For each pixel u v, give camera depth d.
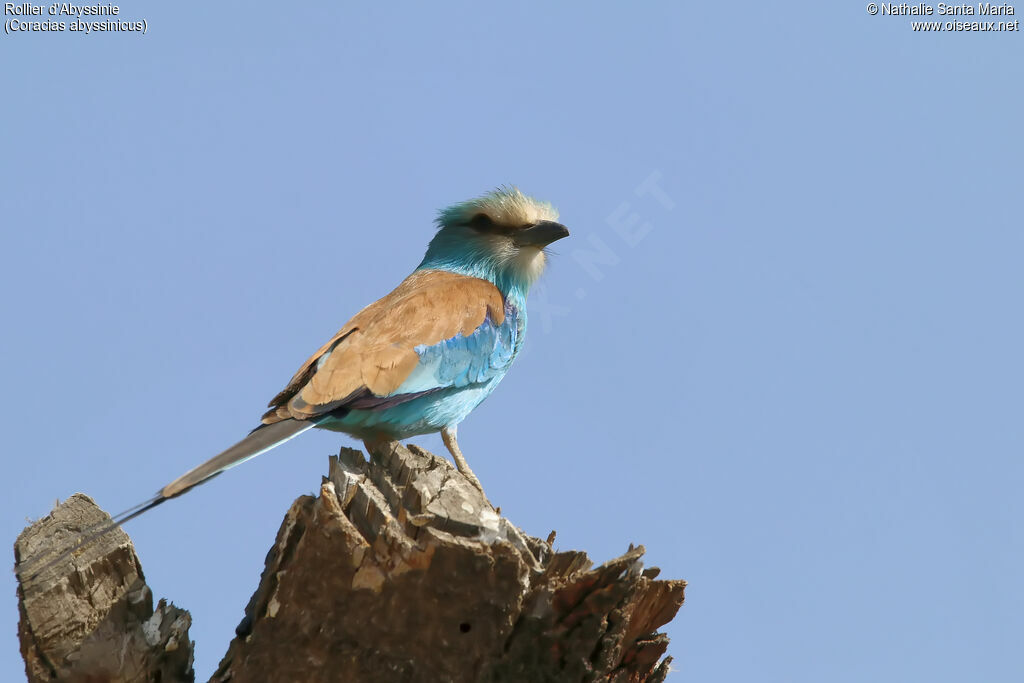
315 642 9.16
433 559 8.76
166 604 10.20
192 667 10.18
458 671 9.11
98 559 9.98
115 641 9.95
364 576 8.91
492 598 8.89
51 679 9.85
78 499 10.50
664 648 9.95
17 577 9.98
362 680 9.18
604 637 9.25
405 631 9.02
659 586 9.66
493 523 9.18
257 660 9.34
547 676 9.20
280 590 9.15
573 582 9.05
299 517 9.14
